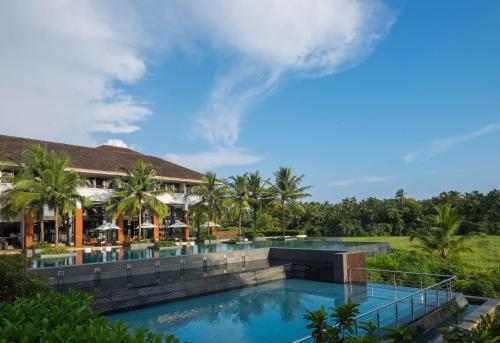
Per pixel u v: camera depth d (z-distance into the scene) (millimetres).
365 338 4188
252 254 26438
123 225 42750
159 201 39219
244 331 13156
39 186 29031
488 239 47281
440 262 26719
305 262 24516
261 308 16234
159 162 50438
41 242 30172
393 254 28125
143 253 29188
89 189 38469
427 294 16656
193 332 13078
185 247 35031
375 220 66000
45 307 4398
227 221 59812
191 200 47812
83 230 39375
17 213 31219
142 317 14789
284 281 22484
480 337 4457
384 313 13914
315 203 78375
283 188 52406
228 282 19812
